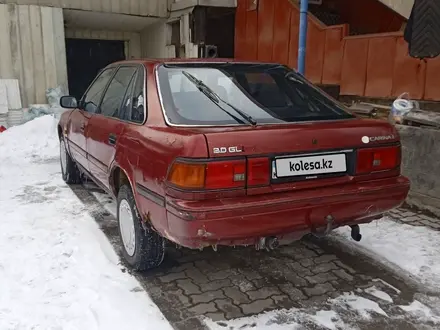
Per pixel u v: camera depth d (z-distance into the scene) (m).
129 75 3.74
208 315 2.74
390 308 2.84
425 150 4.49
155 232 3.10
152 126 2.94
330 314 2.77
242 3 8.91
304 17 5.31
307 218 2.68
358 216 2.91
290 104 3.33
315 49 7.15
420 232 4.02
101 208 4.68
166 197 2.55
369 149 2.87
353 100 6.50
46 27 8.91
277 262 3.50
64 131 5.35
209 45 9.27
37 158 7.13
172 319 2.69
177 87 3.17
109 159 3.56
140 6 9.71
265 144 2.56
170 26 10.25
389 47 5.90
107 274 3.22
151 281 3.15
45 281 3.10
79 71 11.41
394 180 2.98
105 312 2.73
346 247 3.76
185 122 2.84
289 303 2.90
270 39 8.20
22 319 2.65
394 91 5.90
